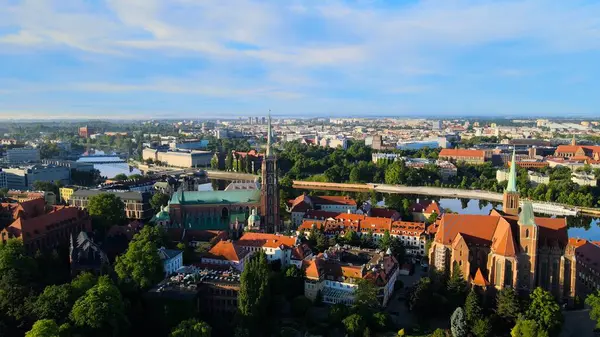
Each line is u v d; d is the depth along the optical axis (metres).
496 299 194.75
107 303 157.00
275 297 198.75
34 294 171.50
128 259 193.88
